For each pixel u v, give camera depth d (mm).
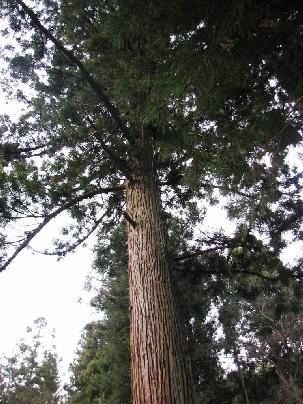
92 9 6547
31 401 34156
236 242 8359
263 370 22250
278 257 8516
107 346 21453
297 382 19922
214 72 3475
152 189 5988
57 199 5793
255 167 3959
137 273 5078
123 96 4383
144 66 3857
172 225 9844
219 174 4262
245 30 3270
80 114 7188
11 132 8203
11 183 5473
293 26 3266
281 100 3746
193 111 4012
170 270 5168
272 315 20641
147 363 4254
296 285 8758
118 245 11219
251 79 3775
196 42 3406
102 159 7297
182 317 4809
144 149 6273
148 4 3307
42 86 8328
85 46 6508
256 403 20328
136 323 4664
